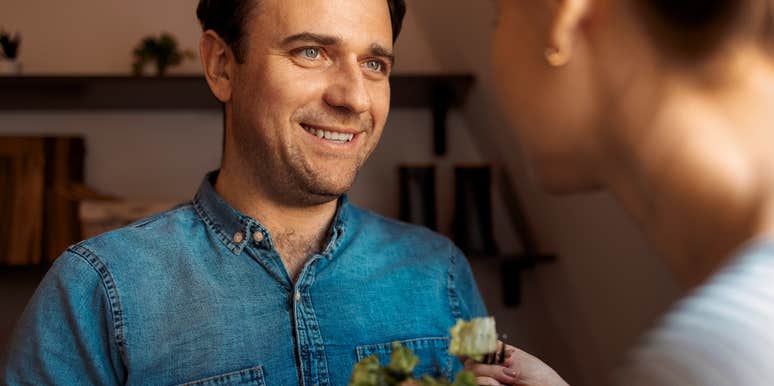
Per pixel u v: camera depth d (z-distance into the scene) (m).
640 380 0.48
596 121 0.57
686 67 0.50
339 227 1.38
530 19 0.59
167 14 2.97
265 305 1.28
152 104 2.92
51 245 2.82
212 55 1.36
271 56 1.24
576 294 2.52
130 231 1.32
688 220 0.52
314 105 1.25
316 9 1.22
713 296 0.47
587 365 2.52
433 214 2.85
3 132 2.96
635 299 2.00
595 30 0.54
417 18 3.01
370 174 3.07
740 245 0.49
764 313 0.45
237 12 1.28
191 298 1.26
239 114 1.30
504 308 3.00
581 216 2.35
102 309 1.23
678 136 0.51
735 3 0.49
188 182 3.01
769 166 0.48
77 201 2.85
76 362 1.22
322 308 1.32
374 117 1.32
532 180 2.65
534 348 2.97
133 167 3.00
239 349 1.25
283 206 1.33
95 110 2.99
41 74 2.77
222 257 1.30
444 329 1.41
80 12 2.95
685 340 0.47
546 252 2.80
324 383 1.27
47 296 1.24
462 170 2.85
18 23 2.93
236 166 1.34
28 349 1.21
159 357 1.22
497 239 3.06
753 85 0.49
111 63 2.95
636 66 0.52
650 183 0.54
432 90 2.86
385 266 1.42
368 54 1.27
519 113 0.62
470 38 2.62
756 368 0.43
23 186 2.85
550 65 0.58
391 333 1.35
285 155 1.26
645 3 0.51
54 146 2.91
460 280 1.52
